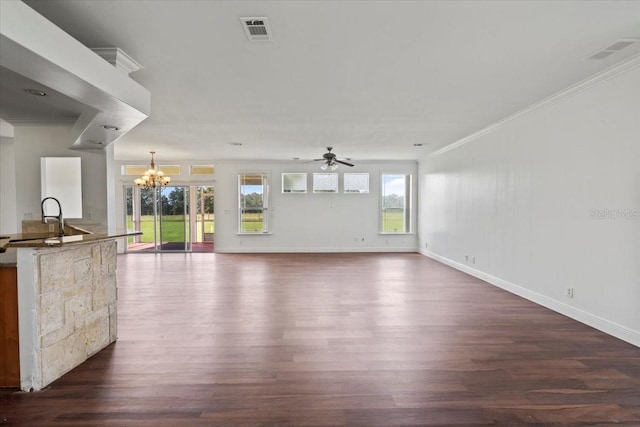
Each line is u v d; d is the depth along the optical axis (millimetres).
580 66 3441
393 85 3914
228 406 2402
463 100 4500
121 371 2908
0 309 2605
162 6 2320
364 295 5336
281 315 4363
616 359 3113
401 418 2275
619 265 3557
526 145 5051
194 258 9133
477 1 2303
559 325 3992
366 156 9352
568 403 2445
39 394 2555
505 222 5629
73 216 5277
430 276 6766
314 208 10320
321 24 2584
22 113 4676
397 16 2484
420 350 3320
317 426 2191
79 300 3051
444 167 8211
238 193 10203
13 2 1859
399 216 10469
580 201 4055
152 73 3500
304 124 5688
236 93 4137
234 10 2381
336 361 3090
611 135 3619
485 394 2559
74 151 5254
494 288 5785
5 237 4293
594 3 2340
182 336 3678
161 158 9719
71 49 2326
